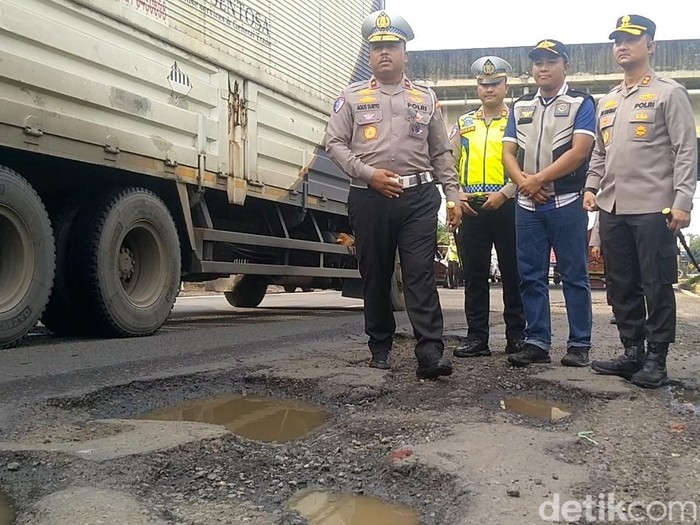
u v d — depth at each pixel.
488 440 2.44
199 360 4.37
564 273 4.13
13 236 4.78
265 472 2.21
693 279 20.69
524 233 4.18
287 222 7.82
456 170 4.44
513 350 4.69
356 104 3.80
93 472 2.13
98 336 5.67
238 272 6.91
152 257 5.86
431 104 3.85
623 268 3.71
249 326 6.84
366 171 3.69
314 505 1.96
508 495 1.92
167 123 5.71
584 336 4.11
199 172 6.12
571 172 4.04
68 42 4.80
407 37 3.82
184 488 2.05
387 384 3.54
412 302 3.70
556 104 4.07
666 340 3.55
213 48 6.22
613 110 3.71
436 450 2.31
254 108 6.81
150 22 5.49
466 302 4.68
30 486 2.05
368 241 3.84
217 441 2.48
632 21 3.58
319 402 3.30
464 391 3.42
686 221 3.44
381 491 2.07
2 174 4.65
